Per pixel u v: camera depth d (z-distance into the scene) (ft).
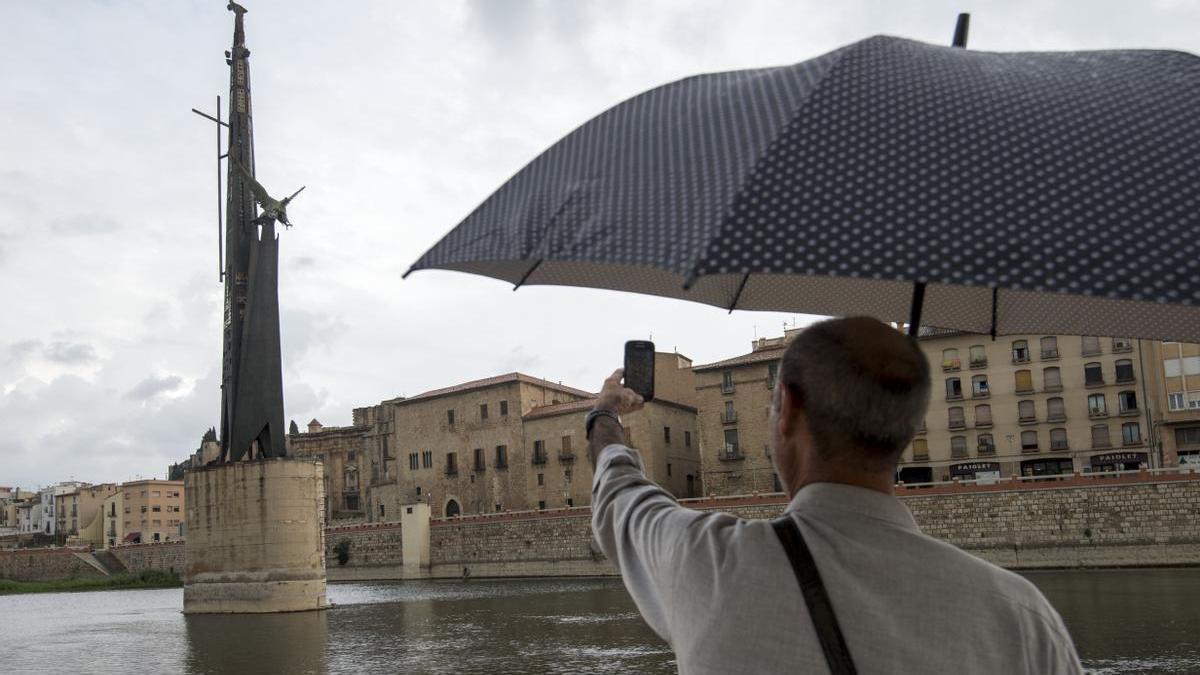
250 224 190.49
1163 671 75.61
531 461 334.65
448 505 353.10
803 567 7.86
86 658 117.08
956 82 9.63
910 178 8.54
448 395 357.82
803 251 8.05
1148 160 8.58
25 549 421.59
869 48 10.25
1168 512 199.31
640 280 14.12
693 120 10.34
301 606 172.04
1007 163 8.59
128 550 404.98
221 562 174.19
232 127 197.36
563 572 279.08
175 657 113.39
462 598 200.23
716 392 297.74
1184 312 13.08
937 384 263.70
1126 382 244.63
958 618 7.66
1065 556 208.13
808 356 8.45
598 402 11.46
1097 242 7.93
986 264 7.82
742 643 7.75
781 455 8.97
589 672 87.20
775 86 10.15
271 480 172.04
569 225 9.87
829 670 7.54
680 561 8.36
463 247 10.80
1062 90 9.59
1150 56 10.49
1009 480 219.00
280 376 181.68
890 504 8.25
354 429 447.01
